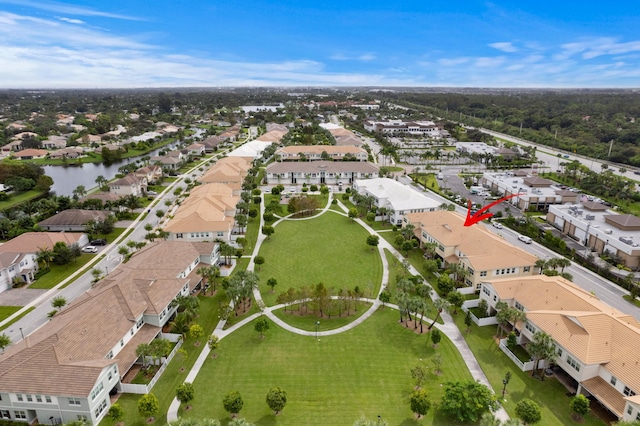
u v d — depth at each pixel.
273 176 164.88
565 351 53.88
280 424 48.06
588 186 154.12
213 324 69.06
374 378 56.25
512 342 61.28
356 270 89.19
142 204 135.50
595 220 107.44
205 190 125.12
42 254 86.81
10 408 47.47
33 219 114.19
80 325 54.56
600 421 48.69
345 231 112.00
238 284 69.00
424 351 62.25
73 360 49.69
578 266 91.69
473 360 60.25
